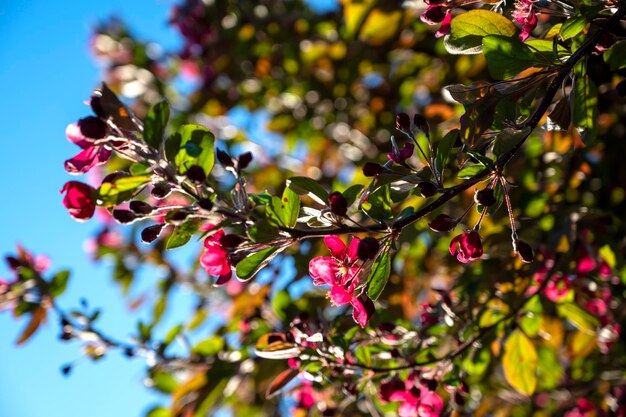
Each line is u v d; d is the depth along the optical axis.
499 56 0.54
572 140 0.78
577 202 0.82
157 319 1.13
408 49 0.96
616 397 0.78
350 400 0.73
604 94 0.77
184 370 0.85
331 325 0.65
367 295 0.52
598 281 0.75
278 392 0.65
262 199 0.54
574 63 0.53
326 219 0.53
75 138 0.52
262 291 0.82
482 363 0.72
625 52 0.56
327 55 1.12
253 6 1.23
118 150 0.51
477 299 0.71
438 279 0.87
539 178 0.80
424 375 0.66
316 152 1.17
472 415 0.87
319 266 0.54
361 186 0.55
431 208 0.52
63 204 0.52
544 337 0.78
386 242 0.52
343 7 1.05
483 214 0.54
